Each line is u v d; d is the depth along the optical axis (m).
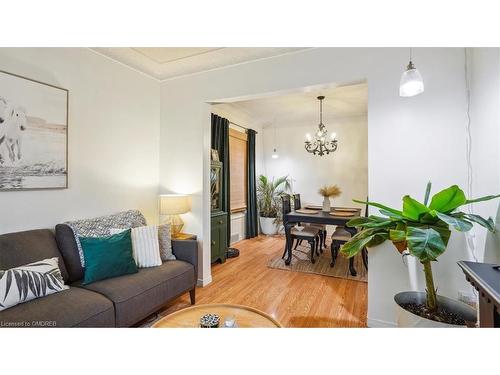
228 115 4.64
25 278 1.47
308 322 2.11
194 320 1.42
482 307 1.09
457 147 1.81
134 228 2.28
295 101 4.19
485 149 1.61
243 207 5.09
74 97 2.26
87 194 2.38
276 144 5.98
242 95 2.67
